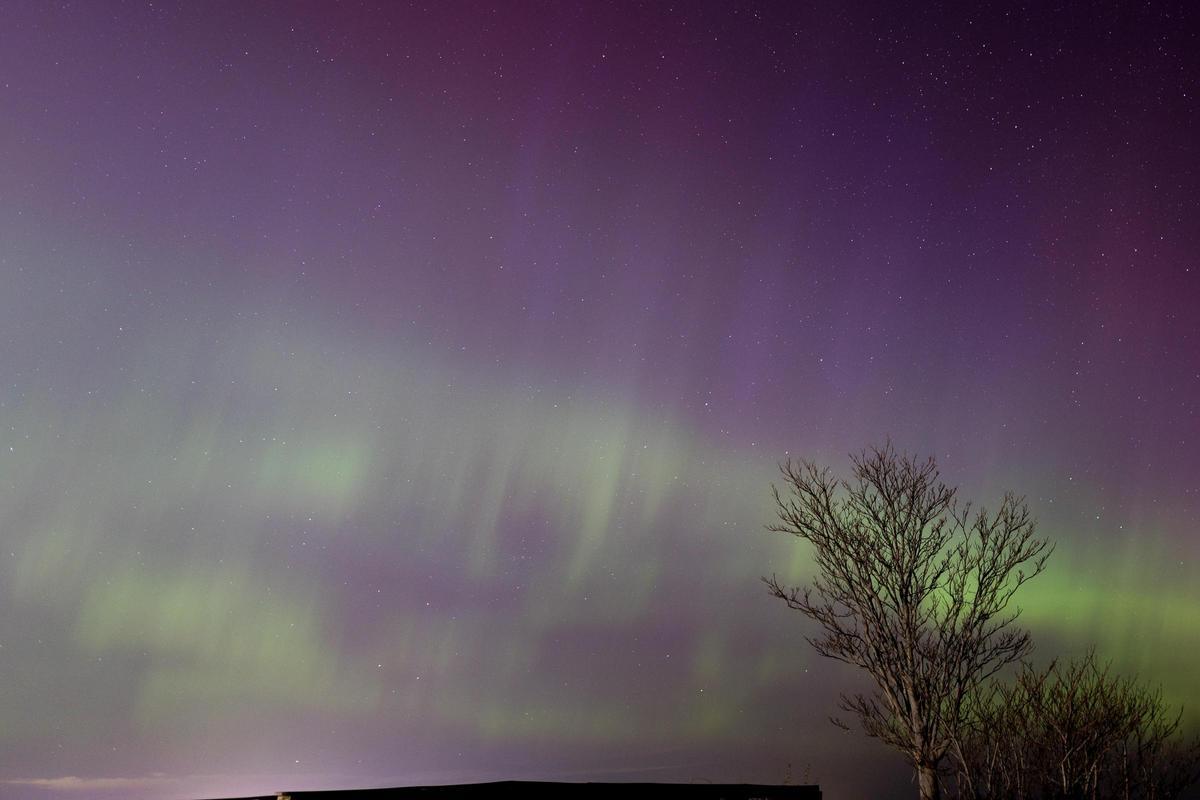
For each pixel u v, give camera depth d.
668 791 8.49
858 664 9.38
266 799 7.84
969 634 9.11
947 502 9.95
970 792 8.43
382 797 7.80
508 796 8.06
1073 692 8.41
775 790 8.82
